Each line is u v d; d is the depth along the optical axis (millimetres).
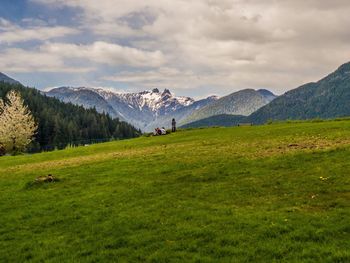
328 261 15773
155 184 31516
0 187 37062
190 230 20484
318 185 26109
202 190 28156
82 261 18203
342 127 52656
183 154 46031
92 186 33281
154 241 19844
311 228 19062
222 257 17234
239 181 29578
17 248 20719
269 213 21828
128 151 57125
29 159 62656
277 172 30922
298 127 60594
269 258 16703
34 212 27031
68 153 65625
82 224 23484
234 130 70625
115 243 20000
